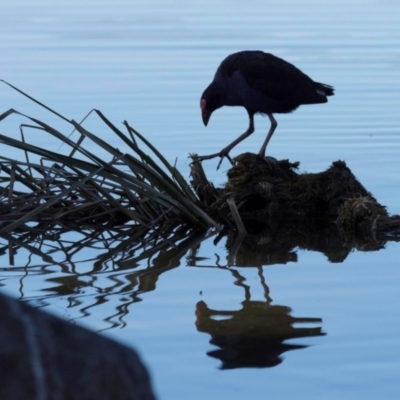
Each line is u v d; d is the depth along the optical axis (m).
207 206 11.98
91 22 26.97
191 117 16.39
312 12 29.36
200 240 11.01
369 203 11.56
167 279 9.16
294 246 10.69
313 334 7.51
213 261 9.96
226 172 13.54
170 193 11.65
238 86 13.07
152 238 11.06
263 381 6.57
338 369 6.78
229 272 9.46
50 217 11.67
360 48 23.14
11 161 11.48
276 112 13.15
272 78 12.87
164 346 7.25
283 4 31.14
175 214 11.91
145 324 7.74
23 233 11.20
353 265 9.70
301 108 17.39
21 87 18.45
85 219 11.83
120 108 16.86
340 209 11.82
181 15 28.53
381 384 6.50
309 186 12.39
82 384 3.72
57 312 7.99
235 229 11.61
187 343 7.30
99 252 10.36
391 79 19.62
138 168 11.54
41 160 12.16
